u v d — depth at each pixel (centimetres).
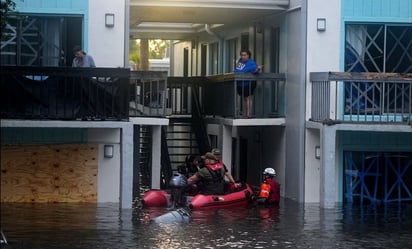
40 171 1964
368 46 2123
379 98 2055
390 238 1570
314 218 1811
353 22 2105
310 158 2092
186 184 1956
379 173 2138
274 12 2233
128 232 1577
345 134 2116
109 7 2011
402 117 2002
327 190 1991
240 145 2580
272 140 2291
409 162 2155
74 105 1852
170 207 1925
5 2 1727
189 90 2617
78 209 1861
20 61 1988
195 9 2202
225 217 1805
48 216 1752
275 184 2064
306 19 2088
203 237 1540
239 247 1448
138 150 2269
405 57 2139
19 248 1404
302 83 2089
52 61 2003
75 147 1972
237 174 2573
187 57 3225
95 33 2008
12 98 1828
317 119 2048
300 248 1453
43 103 1841
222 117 2297
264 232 1611
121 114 1873
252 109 2241
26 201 1964
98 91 1859
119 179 1978
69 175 1972
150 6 2139
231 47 2686
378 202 2130
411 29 2136
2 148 1948
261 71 2305
